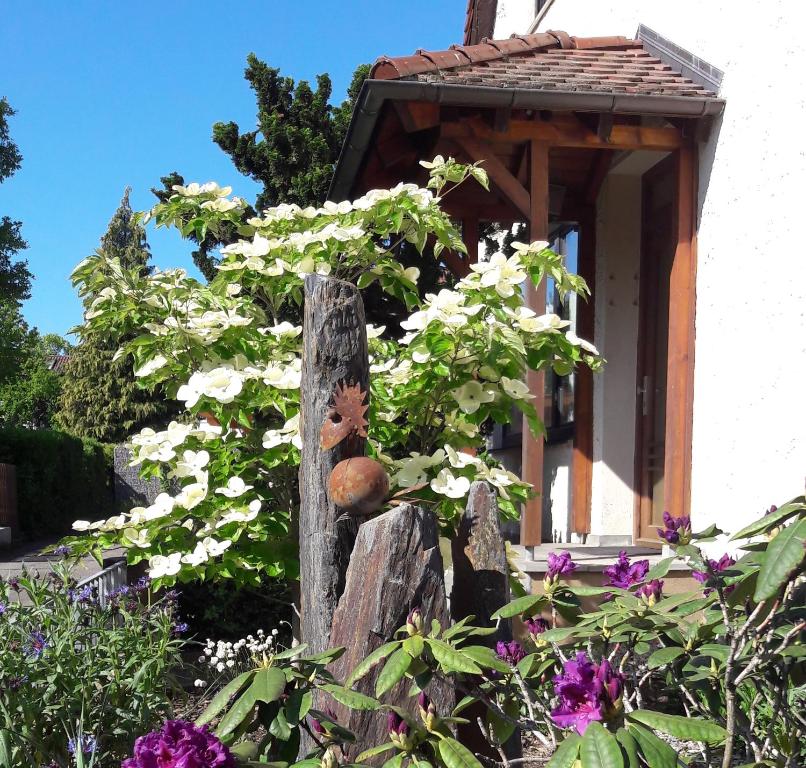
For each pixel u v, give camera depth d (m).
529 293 5.18
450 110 5.44
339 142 10.23
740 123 5.38
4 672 3.03
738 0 5.44
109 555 8.12
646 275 7.08
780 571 1.63
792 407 4.86
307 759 1.94
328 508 2.74
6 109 23.08
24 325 24.09
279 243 3.93
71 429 29.00
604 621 2.25
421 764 1.81
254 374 3.32
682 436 5.73
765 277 5.12
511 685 2.25
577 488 7.18
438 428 3.76
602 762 1.43
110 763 3.23
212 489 3.57
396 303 8.29
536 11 10.15
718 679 2.30
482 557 2.64
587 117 5.64
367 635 2.32
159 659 3.50
